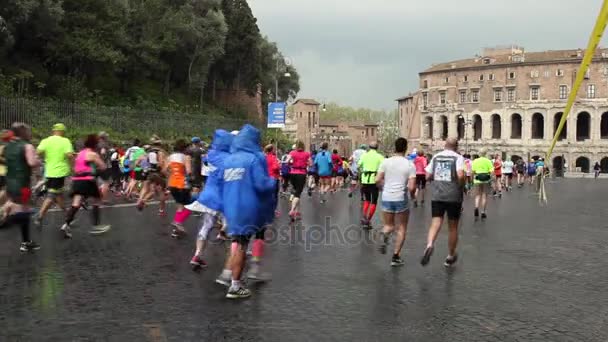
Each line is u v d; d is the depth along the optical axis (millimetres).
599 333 6492
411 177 10523
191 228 14969
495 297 8117
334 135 163875
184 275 9242
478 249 12508
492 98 125312
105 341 6016
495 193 32812
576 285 8984
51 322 6645
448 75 132750
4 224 12781
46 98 47438
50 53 50500
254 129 8133
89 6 53500
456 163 10172
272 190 7918
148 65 66812
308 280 9070
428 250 9883
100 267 9766
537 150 119125
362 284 8828
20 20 44094
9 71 46625
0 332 6270
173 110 63594
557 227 17047
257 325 6605
